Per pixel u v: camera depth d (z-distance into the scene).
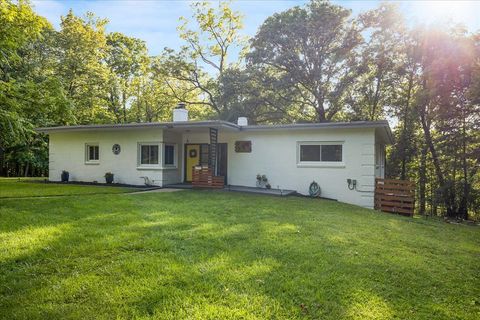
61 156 15.23
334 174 11.83
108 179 13.88
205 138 14.30
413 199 10.98
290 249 4.54
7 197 8.51
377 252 4.77
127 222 5.80
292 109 21.62
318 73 19.44
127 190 11.35
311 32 19.00
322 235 5.51
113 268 3.55
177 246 4.45
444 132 14.74
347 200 11.59
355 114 19.55
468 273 4.26
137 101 27.44
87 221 5.78
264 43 19.91
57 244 4.32
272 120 21.66
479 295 3.49
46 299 2.85
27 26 8.85
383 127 11.15
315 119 21.61
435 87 13.74
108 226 5.44
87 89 21.09
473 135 13.94
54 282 3.18
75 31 20.53
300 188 12.35
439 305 3.15
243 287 3.20
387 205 11.27
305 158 12.41
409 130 17.44
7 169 22.97
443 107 13.84
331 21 18.81
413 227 7.75
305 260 4.12
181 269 3.57
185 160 14.60
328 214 7.88
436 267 4.37
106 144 14.27
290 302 2.95
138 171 13.57
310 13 19.50
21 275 3.35
